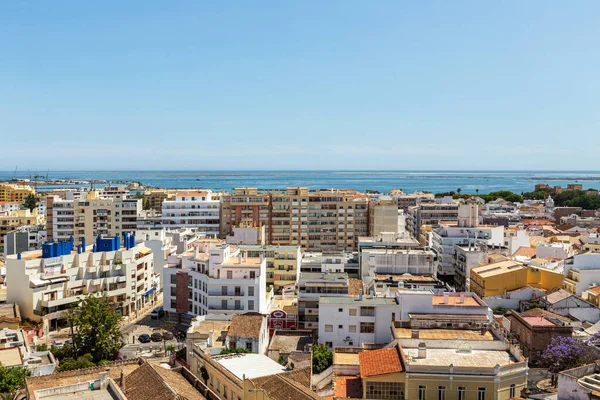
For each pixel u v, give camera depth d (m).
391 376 71.25
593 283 131.62
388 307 102.25
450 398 71.19
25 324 127.62
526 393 74.12
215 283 132.12
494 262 156.38
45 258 137.62
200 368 75.62
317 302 124.62
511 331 108.31
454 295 105.62
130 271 151.38
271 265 170.25
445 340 81.19
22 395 70.19
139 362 74.31
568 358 87.56
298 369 74.56
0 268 155.38
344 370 79.44
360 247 172.88
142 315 152.75
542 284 139.00
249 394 61.09
